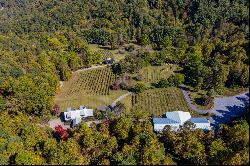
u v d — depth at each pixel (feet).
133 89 633.61
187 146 334.44
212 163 304.71
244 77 556.51
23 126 402.93
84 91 646.33
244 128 361.51
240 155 299.58
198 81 601.21
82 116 538.88
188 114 513.86
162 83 624.59
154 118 506.89
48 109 543.39
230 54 602.03
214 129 468.75
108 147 340.59
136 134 372.38
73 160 306.76
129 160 298.56
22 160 299.79
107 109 551.18
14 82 553.64
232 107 541.34
